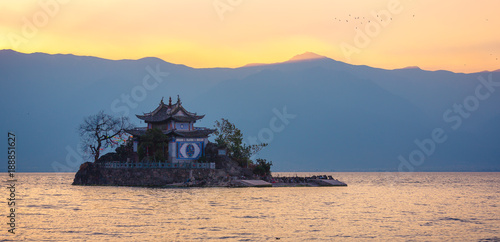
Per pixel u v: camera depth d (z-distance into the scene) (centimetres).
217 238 7162
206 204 10562
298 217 8994
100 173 15425
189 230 7700
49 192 13988
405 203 11856
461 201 12594
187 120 14938
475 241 7112
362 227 8075
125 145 16188
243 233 7506
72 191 13912
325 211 9812
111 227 7919
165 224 8200
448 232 7731
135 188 13962
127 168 14700
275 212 9538
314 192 13788
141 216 8981
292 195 12600
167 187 13775
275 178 15988
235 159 15500
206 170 14200
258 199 11525
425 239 7225
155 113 15475
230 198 11625
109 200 11269
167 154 14675
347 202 11562
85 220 8569
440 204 11719
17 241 6938
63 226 8006
